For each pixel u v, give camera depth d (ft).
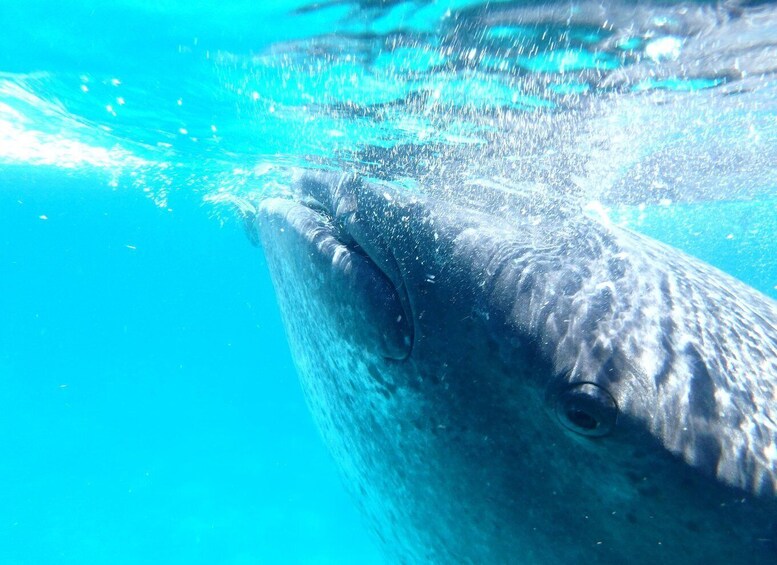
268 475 65.05
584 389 6.65
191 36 14.94
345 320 9.18
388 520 9.64
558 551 7.03
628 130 19.62
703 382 6.66
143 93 19.97
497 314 7.61
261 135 21.84
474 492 7.63
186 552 47.93
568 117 17.37
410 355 8.16
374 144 19.49
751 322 8.13
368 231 9.32
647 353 6.92
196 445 75.20
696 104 18.47
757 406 6.52
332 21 13.30
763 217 49.42
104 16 14.42
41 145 36.04
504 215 10.11
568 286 7.79
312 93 17.26
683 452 6.10
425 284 8.25
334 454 11.69
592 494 6.64
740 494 5.84
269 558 47.55
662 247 10.97
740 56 14.74
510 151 18.54
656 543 6.29
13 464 65.82
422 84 15.72
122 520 52.60
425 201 9.46
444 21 12.88
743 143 24.39
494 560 7.72
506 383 7.30
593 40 13.57
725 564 5.88
